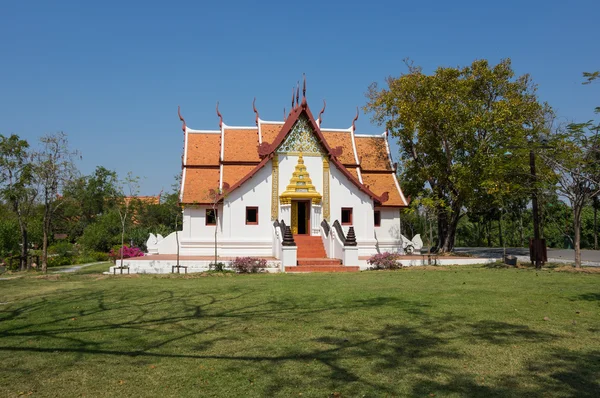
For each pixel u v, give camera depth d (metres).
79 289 16.34
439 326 9.77
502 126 27.30
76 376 6.87
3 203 34.69
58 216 50.38
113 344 8.59
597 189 21.55
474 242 61.94
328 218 28.09
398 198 31.08
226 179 28.77
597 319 10.32
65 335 9.30
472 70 30.17
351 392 6.21
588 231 48.34
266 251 27.17
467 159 28.47
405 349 8.11
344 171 28.03
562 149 21.16
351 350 8.09
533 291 14.47
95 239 40.94
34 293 15.56
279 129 30.81
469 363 7.34
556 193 23.83
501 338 8.75
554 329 9.42
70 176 25.88
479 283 16.66
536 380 6.58
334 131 32.34
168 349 8.24
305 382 6.57
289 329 9.66
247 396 6.09
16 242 33.88
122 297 14.20
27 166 26.61
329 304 12.54
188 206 28.30
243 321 10.46
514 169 23.38
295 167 27.98
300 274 21.12
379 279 18.34
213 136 31.17
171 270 22.53
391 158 32.91
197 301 13.25
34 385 6.52
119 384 6.54
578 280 17.30
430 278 18.55
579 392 6.12
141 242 40.78
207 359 7.64
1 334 9.46
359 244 28.27
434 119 28.25
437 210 32.25
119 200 30.58
